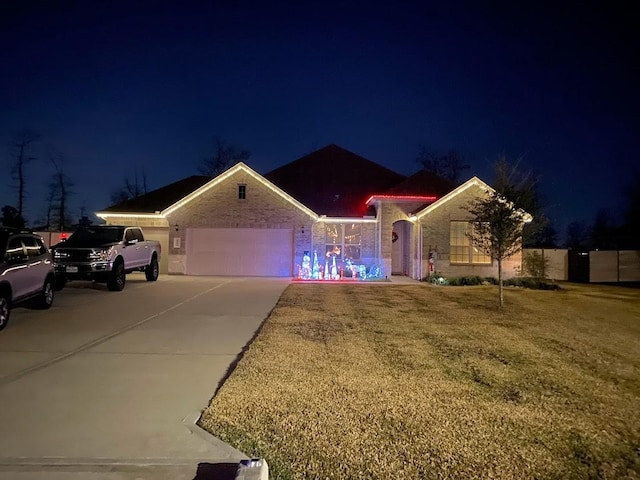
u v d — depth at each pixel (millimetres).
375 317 11859
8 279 10273
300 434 4969
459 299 15578
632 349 8969
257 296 15695
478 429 5133
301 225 23000
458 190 21641
